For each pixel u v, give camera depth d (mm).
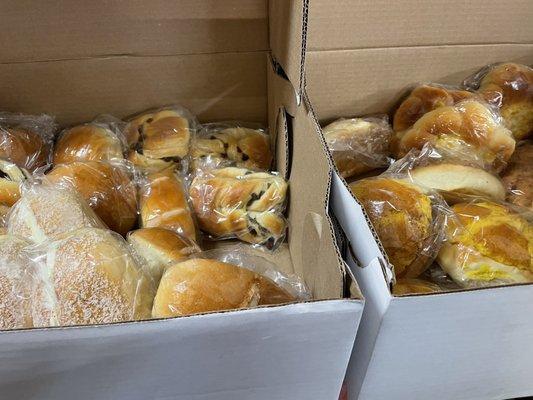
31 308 327
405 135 551
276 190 496
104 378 267
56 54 516
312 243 409
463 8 538
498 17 557
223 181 500
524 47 592
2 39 493
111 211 474
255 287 346
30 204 406
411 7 522
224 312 254
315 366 295
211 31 536
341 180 358
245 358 278
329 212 385
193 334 255
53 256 342
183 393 290
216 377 285
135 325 245
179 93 578
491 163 524
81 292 323
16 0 471
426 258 440
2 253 345
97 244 349
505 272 410
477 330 315
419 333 308
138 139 542
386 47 548
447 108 538
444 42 563
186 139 544
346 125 561
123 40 522
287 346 278
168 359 265
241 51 557
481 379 357
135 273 354
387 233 423
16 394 263
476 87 602
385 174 502
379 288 297
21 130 531
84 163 487
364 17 516
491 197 485
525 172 526
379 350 317
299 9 400
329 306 265
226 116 611
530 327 320
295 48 426
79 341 243
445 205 452
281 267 510
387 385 346
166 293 336
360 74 561
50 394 268
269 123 605
